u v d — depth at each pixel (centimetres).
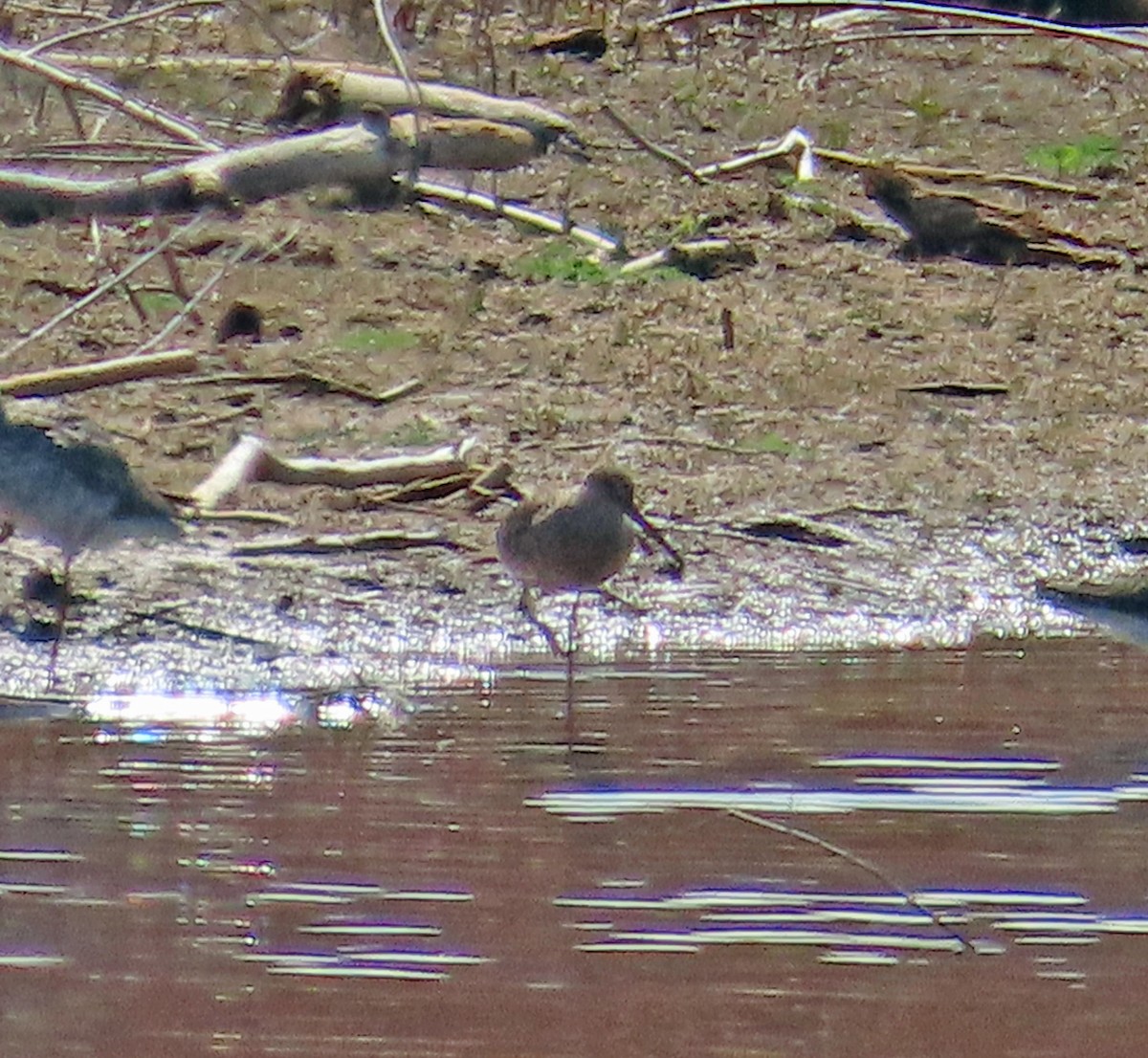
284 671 1198
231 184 1271
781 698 1173
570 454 1446
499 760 1109
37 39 1811
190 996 874
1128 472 1446
